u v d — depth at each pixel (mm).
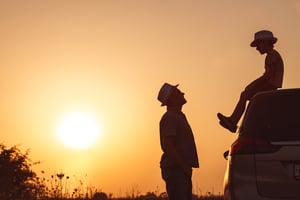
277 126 7715
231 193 7816
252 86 11789
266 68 11992
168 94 10383
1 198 18078
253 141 7766
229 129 11422
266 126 7770
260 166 7664
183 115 10492
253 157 7723
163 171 10344
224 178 8242
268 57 12094
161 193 19000
